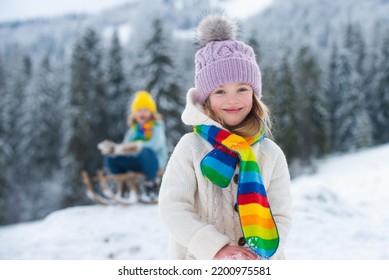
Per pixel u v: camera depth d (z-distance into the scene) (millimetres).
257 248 1524
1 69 32875
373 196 7164
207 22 1909
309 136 27000
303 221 4562
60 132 28516
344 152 30359
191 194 1670
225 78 1746
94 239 4523
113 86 25156
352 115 30516
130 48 34000
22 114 29250
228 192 1665
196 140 1729
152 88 20781
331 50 32875
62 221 5402
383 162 18453
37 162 28125
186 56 32875
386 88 33406
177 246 1743
